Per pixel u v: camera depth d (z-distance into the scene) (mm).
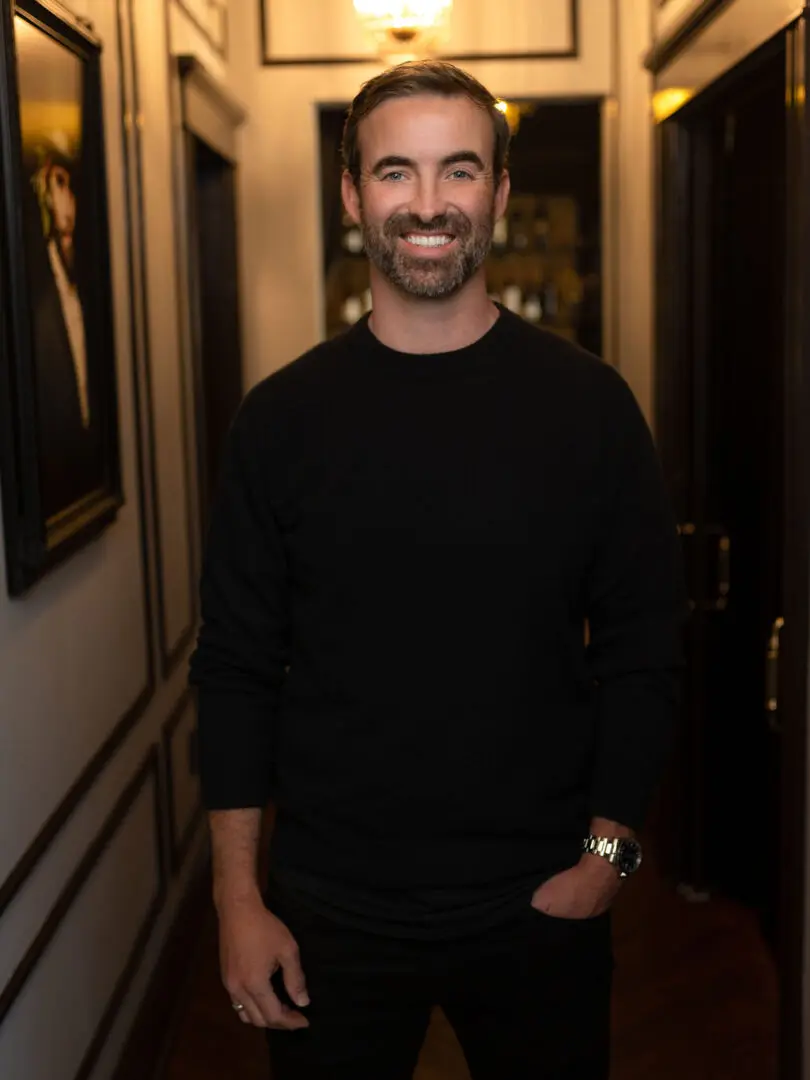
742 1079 2674
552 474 1496
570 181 4836
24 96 1944
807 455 2201
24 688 1962
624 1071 2719
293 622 1564
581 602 1559
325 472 1509
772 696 2600
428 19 3793
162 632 3158
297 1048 1587
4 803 1840
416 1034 1613
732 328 3297
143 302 3021
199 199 4473
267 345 4742
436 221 1427
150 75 3201
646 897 3553
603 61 4617
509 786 1504
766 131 3002
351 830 1529
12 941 1879
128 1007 2664
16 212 1830
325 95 4594
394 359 1506
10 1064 1871
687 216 3412
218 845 1575
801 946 2299
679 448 3451
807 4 2133
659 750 1551
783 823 2359
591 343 4949
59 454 2127
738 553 3320
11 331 1849
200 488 3852
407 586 1488
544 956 1533
